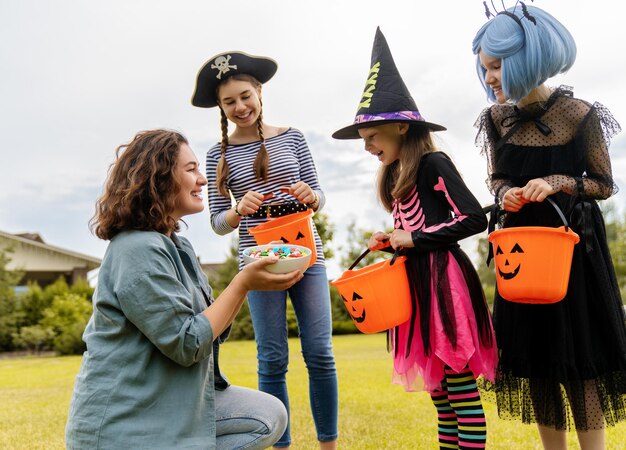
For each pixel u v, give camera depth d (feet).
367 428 10.46
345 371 19.81
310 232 8.05
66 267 66.39
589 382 6.97
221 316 5.83
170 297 5.52
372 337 47.50
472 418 6.76
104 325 5.71
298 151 9.38
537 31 6.79
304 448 9.19
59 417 12.76
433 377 7.01
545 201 7.16
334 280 7.23
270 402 6.81
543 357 7.03
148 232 5.91
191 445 5.57
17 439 10.52
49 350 47.85
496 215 7.50
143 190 5.97
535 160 7.27
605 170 7.00
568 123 7.12
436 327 6.86
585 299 6.93
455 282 6.95
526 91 6.98
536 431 9.66
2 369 29.81
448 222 6.98
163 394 5.60
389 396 14.07
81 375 5.70
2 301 48.37
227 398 6.84
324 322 8.68
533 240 6.39
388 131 7.57
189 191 6.33
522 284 6.49
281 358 8.67
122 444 5.36
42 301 51.06
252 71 9.16
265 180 9.01
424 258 7.14
